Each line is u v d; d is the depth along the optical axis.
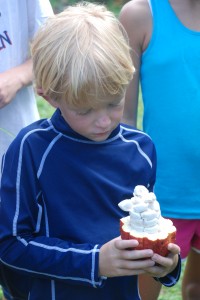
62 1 18.14
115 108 3.54
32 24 5.09
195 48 4.97
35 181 3.68
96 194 3.72
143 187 3.46
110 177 3.78
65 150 3.71
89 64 3.40
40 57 3.58
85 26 3.58
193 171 5.12
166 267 3.52
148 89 5.12
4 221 3.68
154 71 5.05
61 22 3.62
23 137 3.72
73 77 3.39
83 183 3.71
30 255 3.62
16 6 4.96
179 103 5.02
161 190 5.18
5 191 3.71
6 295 4.41
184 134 5.05
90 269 3.52
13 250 3.65
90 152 3.74
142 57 5.14
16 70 4.97
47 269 3.61
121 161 3.82
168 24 5.02
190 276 5.73
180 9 5.04
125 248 3.40
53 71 3.48
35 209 3.71
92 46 3.47
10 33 4.96
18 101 5.08
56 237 3.71
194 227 5.25
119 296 3.88
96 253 3.53
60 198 3.69
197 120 5.02
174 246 3.45
